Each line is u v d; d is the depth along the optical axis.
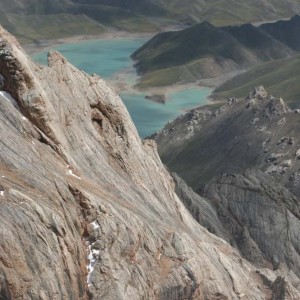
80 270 48.09
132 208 60.41
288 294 77.38
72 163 57.03
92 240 50.66
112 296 48.91
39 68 61.53
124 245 52.66
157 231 60.19
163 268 57.31
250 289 72.56
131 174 68.88
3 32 59.34
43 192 47.97
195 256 61.38
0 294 40.72
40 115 56.12
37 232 43.62
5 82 55.97
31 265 42.59
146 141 82.69
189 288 57.88
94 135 65.88
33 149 52.41
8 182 46.03
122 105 72.81
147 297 52.94
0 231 41.56
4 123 51.50
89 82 69.69
